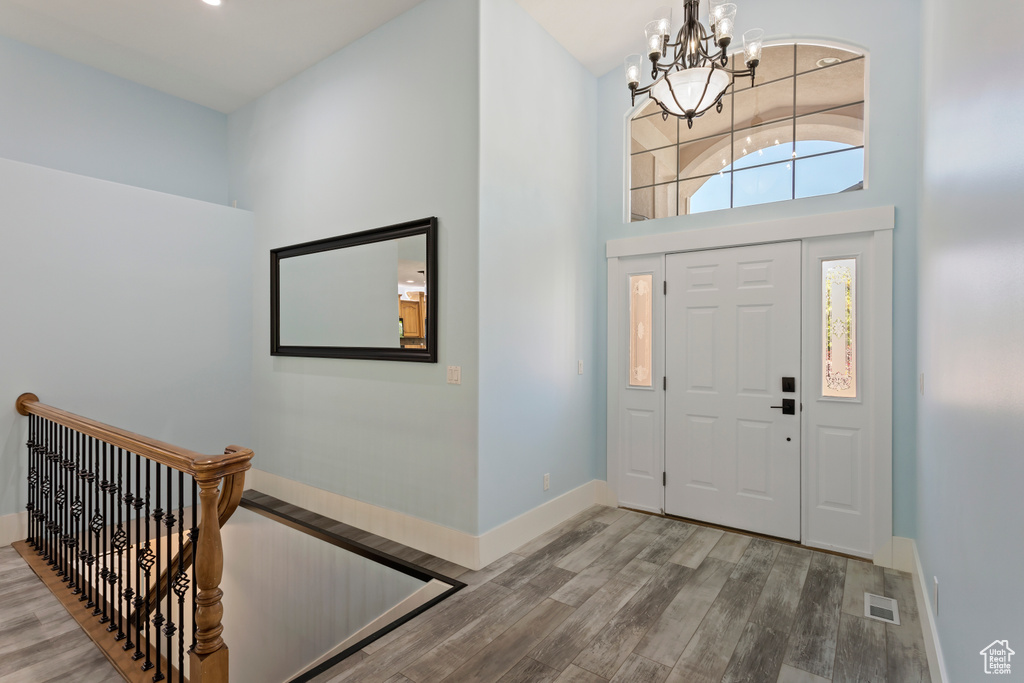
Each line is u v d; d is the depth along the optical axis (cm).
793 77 329
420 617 232
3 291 312
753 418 337
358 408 347
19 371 318
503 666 198
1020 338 87
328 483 368
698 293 359
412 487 315
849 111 311
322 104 375
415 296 313
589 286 398
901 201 289
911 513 284
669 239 367
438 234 304
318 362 376
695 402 359
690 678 191
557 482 355
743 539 326
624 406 391
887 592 256
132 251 368
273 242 416
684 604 244
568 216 371
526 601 247
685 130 371
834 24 309
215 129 457
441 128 302
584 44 365
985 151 115
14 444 315
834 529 308
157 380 380
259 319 429
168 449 194
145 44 356
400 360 320
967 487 132
